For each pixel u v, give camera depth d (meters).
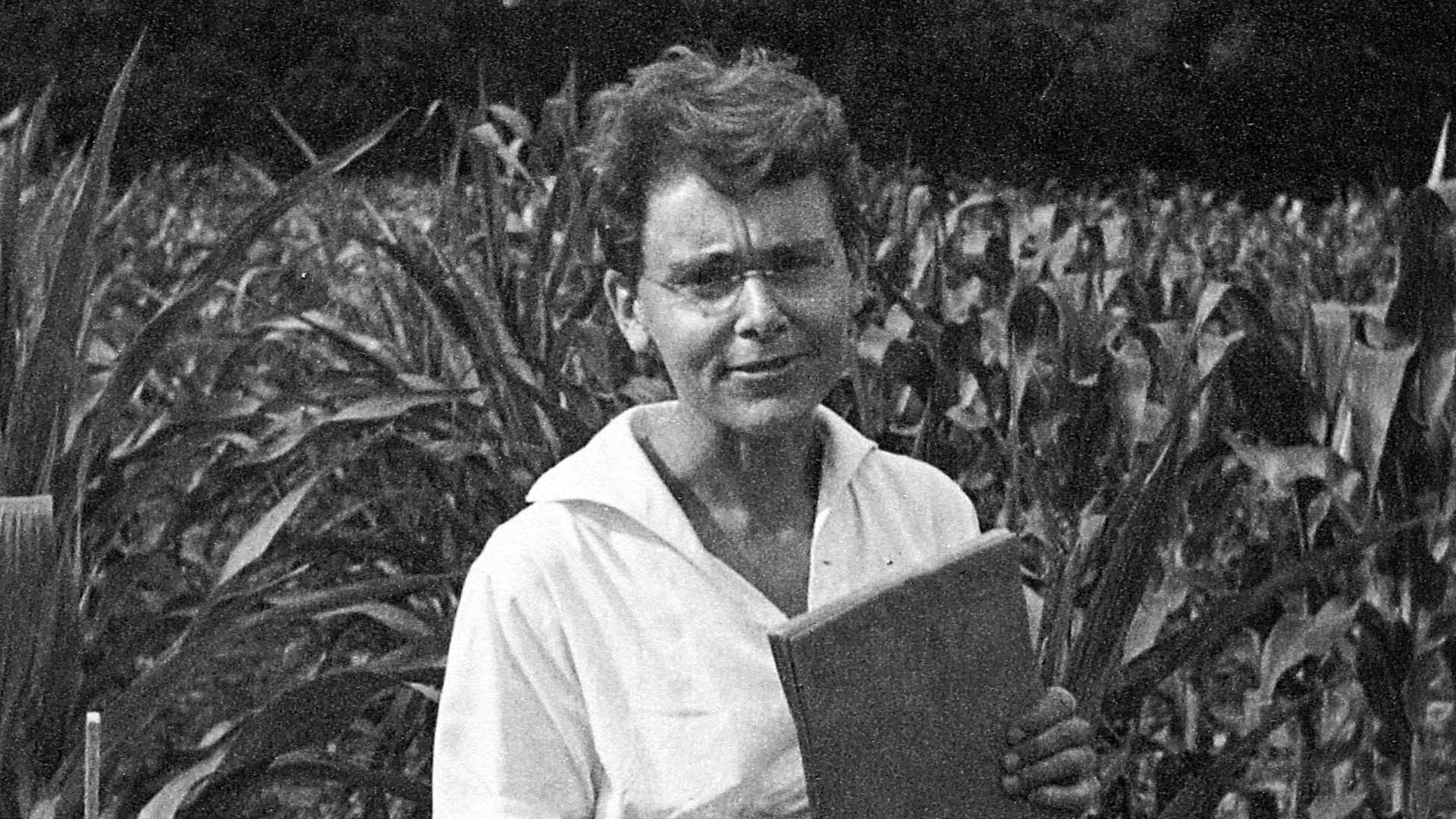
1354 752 3.76
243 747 3.30
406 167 24.62
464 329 4.09
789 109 2.00
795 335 2.02
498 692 2.05
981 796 1.97
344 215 5.07
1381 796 3.68
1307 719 3.77
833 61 25.31
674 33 24.88
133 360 3.70
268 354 6.77
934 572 1.94
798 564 2.15
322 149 26.62
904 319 4.61
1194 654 3.26
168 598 5.30
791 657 1.84
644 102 2.02
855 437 2.19
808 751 1.86
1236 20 24.45
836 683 1.86
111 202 12.80
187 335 4.74
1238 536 5.14
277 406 4.42
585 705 2.07
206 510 4.43
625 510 2.06
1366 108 24.36
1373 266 11.53
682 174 2.02
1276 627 3.41
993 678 1.98
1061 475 4.20
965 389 4.66
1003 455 4.26
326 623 4.78
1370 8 24.00
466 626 2.08
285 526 5.46
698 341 2.03
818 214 2.03
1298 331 4.09
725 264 2.01
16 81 27.28
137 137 27.23
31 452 3.59
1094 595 3.19
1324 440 3.53
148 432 4.78
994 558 1.99
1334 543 3.83
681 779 2.04
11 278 3.63
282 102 26.58
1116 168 25.22
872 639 1.89
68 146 27.45
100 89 27.20
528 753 2.06
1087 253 5.85
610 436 2.13
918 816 1.93
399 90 26.06
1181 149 25.09
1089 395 4.18
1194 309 5.79
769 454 2.12
